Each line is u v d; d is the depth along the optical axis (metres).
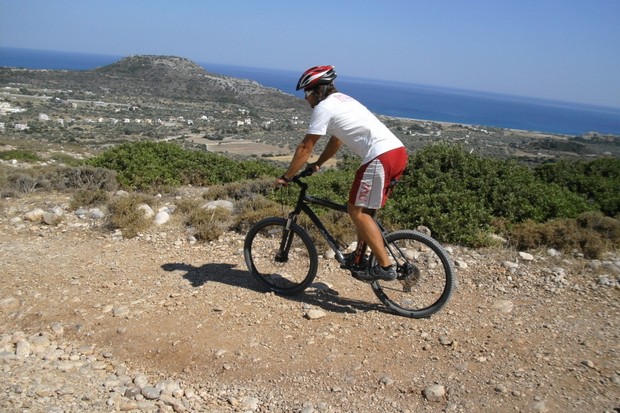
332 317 4.11
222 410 3.02
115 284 4.72
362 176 3.74
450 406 2.96
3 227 6.34
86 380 3.29
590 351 3.52
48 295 4.49
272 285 4.66
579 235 5.52
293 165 3.90
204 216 6.38
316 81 3.84
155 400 3.09
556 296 4.47
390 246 4.19
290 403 3.06
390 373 3.32
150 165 9.60
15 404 2.93
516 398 3.00
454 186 6.95
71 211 7.03
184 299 4.40
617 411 2.85
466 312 4.19
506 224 6.18
